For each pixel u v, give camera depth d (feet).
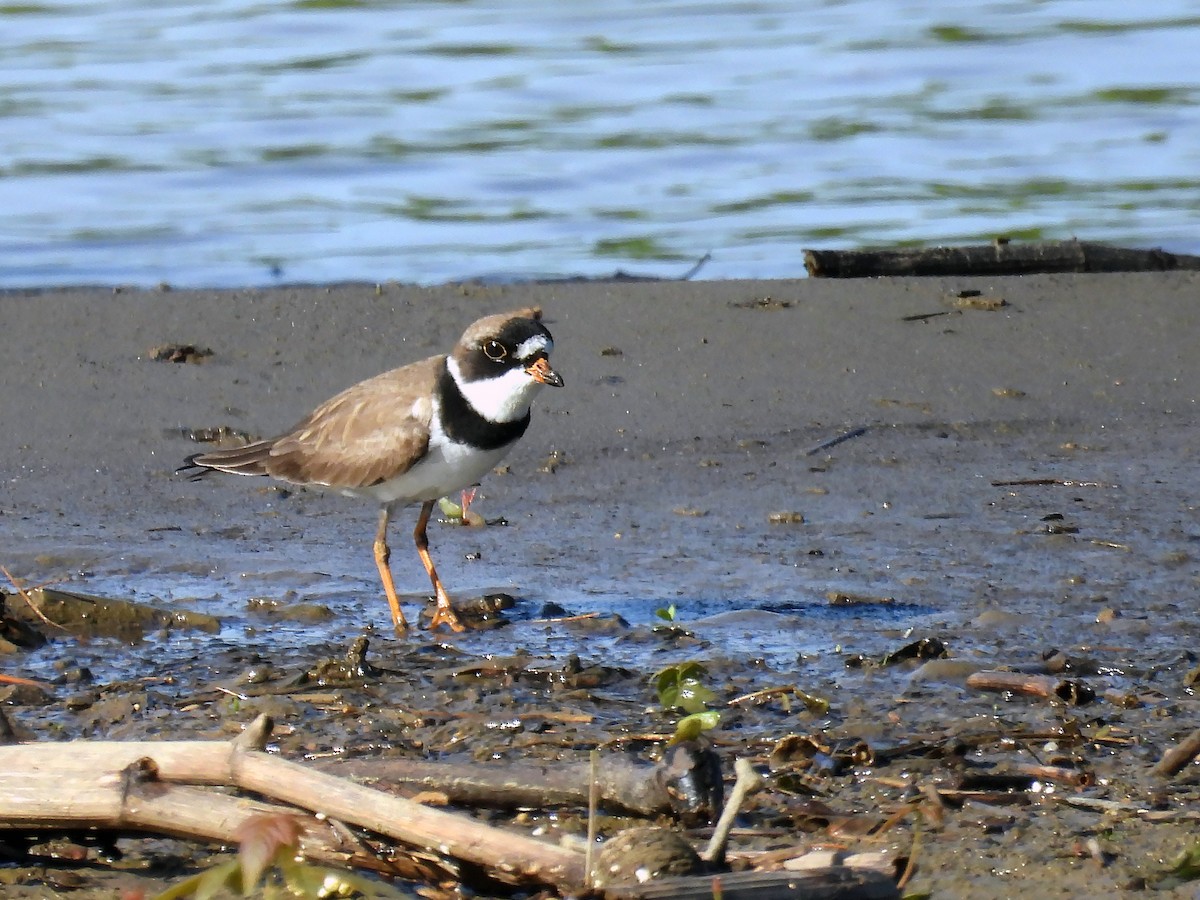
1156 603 35.96
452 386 36.70
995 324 54.95
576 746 28.07
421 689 31.35
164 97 88.63
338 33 102.37
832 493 43.73
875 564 38.75
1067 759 27.25
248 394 50.14
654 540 40.75
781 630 34.68
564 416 48.75
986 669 31.71
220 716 29.99
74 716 30.17
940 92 91.09
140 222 72.02
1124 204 73.77
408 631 35.40
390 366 52.11
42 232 70.28
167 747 22.93
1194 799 25.73
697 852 21.86
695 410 49.32
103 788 22.49
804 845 23.99
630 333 54.24
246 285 63.93
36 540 40.70
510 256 67.92
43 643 34.60
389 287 58.44
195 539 41.24
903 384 51.06
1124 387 51.01
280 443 38.78
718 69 94.73
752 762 27.17
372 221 72.59
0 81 90.79
